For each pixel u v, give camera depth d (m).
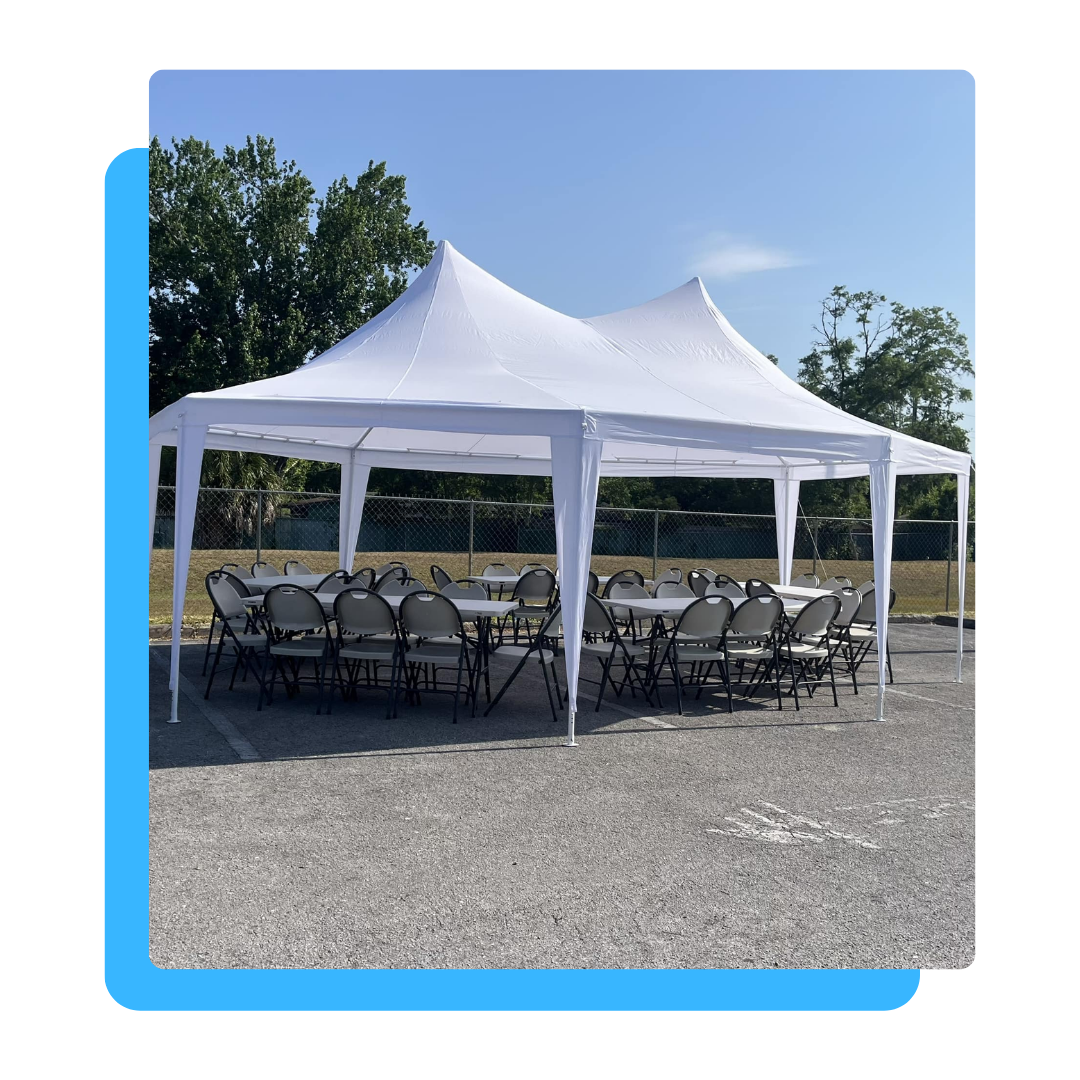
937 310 45.38
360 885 4.12
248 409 7.09
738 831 5.00
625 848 4.69
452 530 28.69
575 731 7.20
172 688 7.04
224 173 35.28
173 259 32.31
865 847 4.80
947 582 17.62
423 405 7.00
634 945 3.65
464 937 3.66
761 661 9.61
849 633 9.41
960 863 4.58
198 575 18.64
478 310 9.34
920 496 40.38
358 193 38.34
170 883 4.09
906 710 8.40
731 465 13.65
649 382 8.77
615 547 28.36
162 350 32.38
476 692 7.92
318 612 7.53
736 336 10.82
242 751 6.29
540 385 7.91
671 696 8.84
